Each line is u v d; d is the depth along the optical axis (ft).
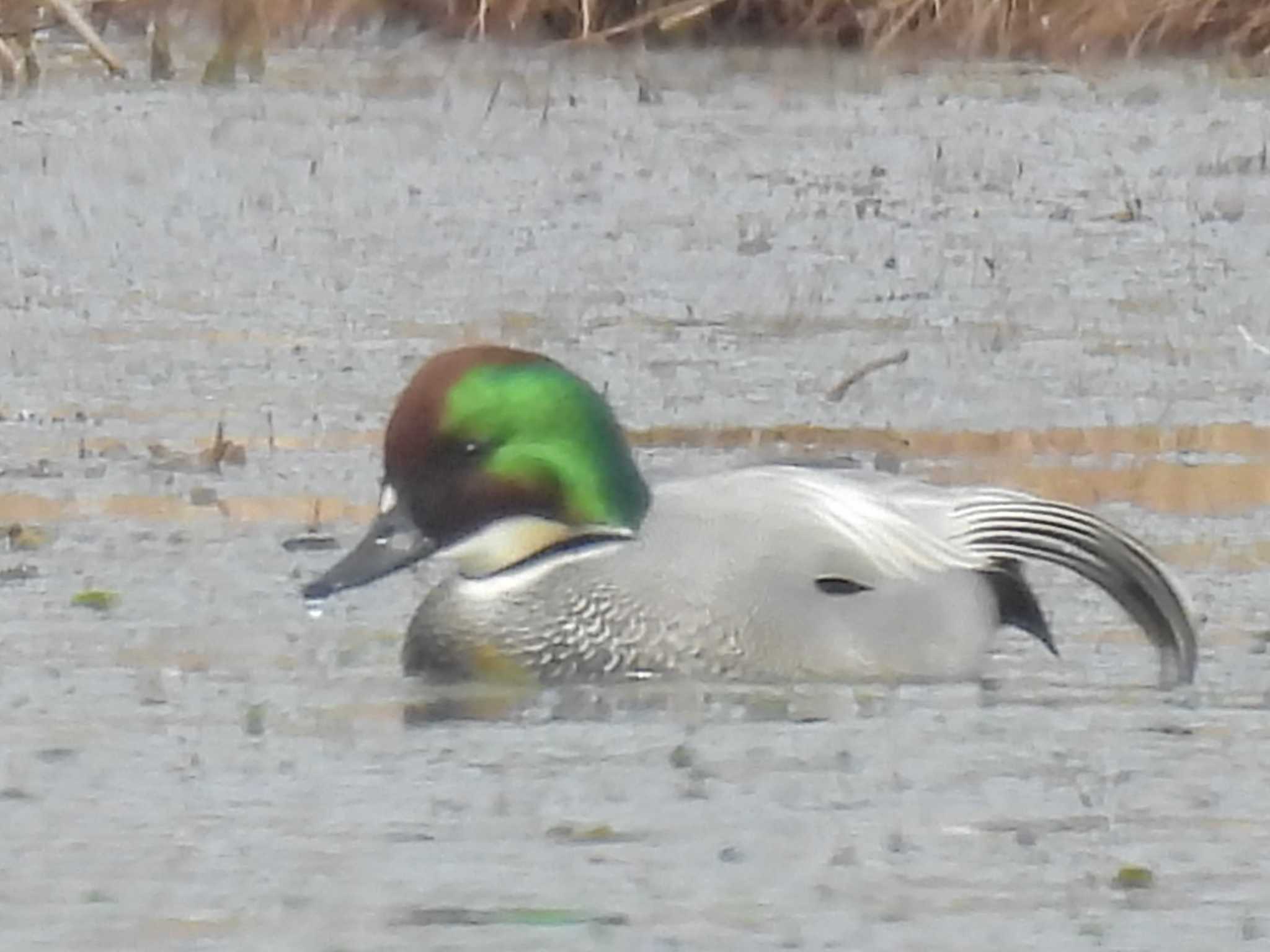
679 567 35.14
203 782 32.17
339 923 28.17
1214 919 28.55
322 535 42.86
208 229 69.05
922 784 32.37
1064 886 29.55
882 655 35.27
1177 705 35.12
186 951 27.43
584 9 96.48
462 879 29.43
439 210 71.92
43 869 29.55
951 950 27.61
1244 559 41.91
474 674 35.22
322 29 97.71
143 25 96.94
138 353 55.62
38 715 34.42
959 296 62.80
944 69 95.61
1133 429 50.70
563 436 35.29
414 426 35.35
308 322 58.90
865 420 51.16
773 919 28.55
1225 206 74.08
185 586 40.01
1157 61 97.45
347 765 32.76
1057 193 75.61
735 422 50.62
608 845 30.30
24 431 49.19
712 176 77.36
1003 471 47.26
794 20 98.37
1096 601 39.63
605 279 64.13
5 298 60.95
